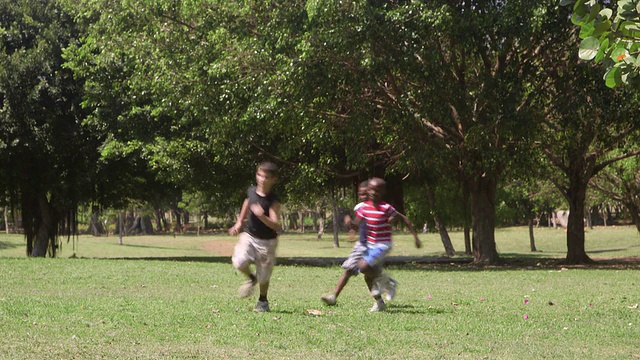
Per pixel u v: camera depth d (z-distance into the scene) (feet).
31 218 104.27
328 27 60.49
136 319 25.22
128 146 86.74
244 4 67.67
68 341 20.57
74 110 91.56
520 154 65.57
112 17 75.61
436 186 121.70
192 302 31.71
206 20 70.74
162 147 82.58
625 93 62.69
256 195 27.35
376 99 69.82
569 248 85.81
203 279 46.37
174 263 65.05
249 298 34.27
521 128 62.34
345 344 21.12
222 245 205.67
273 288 41.37
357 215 29.27
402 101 63.82
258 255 27.48
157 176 88.58
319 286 42.98
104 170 93.35
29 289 37.63
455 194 130.52
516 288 43.73
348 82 61.93
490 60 74.69
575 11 18.76
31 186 96.58
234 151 79.36
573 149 74.95
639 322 27.27
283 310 28.91
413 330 24.31
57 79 90.38
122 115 87.86
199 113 71.00
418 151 66.33
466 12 61.36
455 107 63.67
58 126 90.84
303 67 60.54
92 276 46.80
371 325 25.08
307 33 60.39
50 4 96.63
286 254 163.02
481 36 61.05
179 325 24.12
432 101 63.26
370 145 80.07
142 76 76.54
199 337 21.80
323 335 22.58
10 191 99.60
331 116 69.87
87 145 92.58
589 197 137.28
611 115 65.10
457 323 26.00
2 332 21.81
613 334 24.17
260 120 69.05
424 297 36.63
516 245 198.29
